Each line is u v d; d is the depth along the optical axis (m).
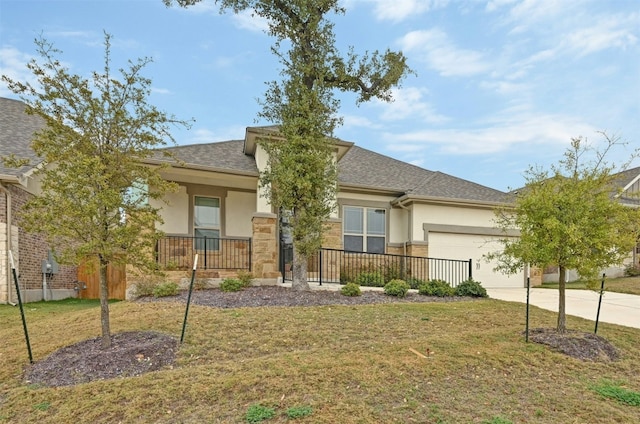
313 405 3.53
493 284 14.09
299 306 7.69
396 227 14.14
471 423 3.29
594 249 5.59
